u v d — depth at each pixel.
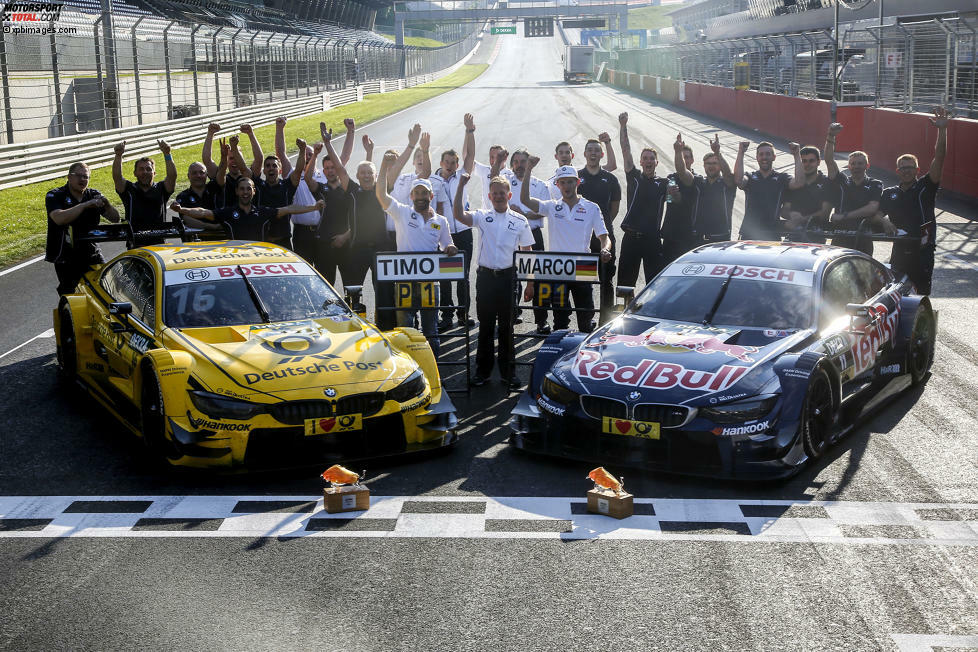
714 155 9.20
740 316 6.77
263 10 67.31
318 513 5.46
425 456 6.48
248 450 5.92
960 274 11.86
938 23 19.45
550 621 4.18
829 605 4.30
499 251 7.96
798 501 5.59
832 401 6.34
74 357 7.94
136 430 6.61
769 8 46.09
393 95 61.06
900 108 22.52
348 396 6.07
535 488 5.85
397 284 8.10
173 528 5.26
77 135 22.03
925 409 7.29
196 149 28.02
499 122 38.19
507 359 8.04
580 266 8.18
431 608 4.31
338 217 9.27
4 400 7.76
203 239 9.52
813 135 27.48
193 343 6.40
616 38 102.75
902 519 5.30
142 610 4.31
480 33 175.88
